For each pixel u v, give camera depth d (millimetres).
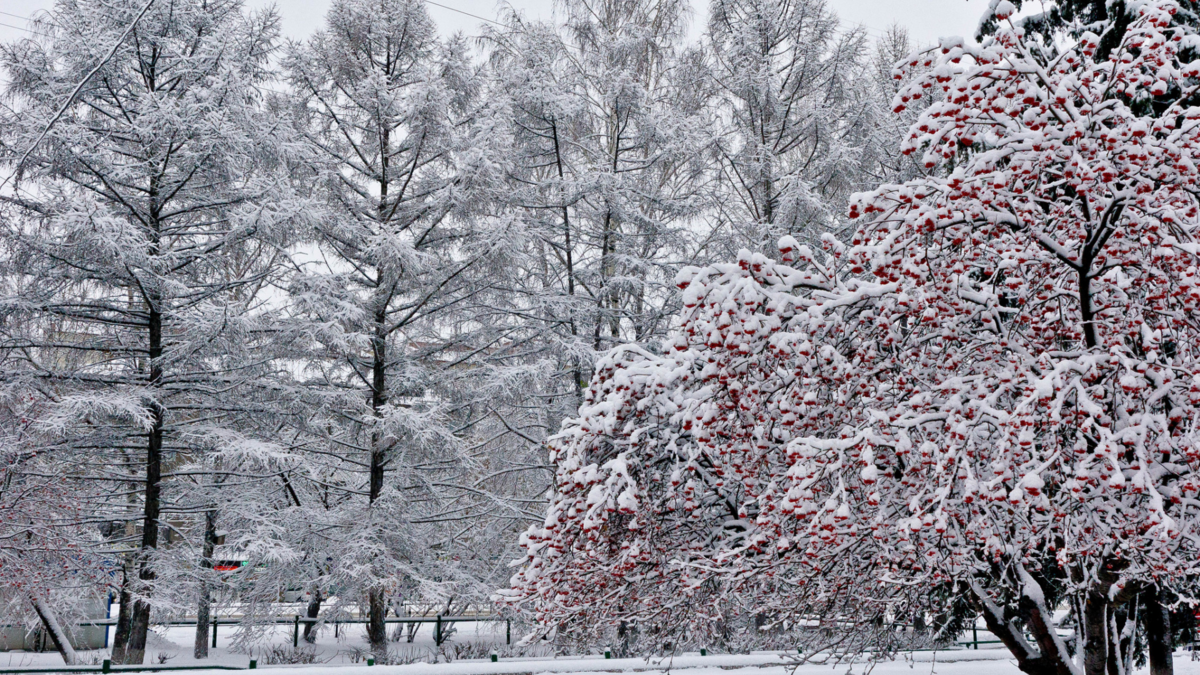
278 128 13250
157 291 12648
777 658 9023
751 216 16203
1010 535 5770
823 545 5301
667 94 18625
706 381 5668
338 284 13211
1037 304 5523
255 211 12039
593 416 6211
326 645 16203
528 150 15930
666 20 18359
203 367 13305
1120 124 4945
